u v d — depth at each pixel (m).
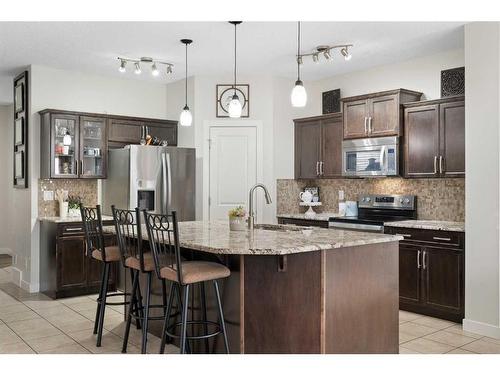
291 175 6.45
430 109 4.92
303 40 4.74
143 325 3.46
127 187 5.60
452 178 4.97
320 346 2.99
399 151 5.16
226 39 4.71
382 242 3.33
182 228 4.16
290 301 3.03
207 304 3.37
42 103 5.73
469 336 4.03
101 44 4.87
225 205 6.30
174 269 3.08
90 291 5.55
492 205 4.04
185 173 6.01
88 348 3.72
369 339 3.28
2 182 8.50
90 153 5.77
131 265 3.60
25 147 5.79
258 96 6.27
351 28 4.40
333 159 5.93
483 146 4.10
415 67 5.41
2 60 5.47
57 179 5.79
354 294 3.19
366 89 5.91
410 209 5.38
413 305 4.72
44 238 5.60
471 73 4.18
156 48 5.02
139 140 6.17
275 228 4.33
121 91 6.36
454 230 4.38
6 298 5.38
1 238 8.55
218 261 3.30
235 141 6.30
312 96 6.54
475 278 4.14
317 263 3.00
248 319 3.08
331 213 6.29
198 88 6.25
